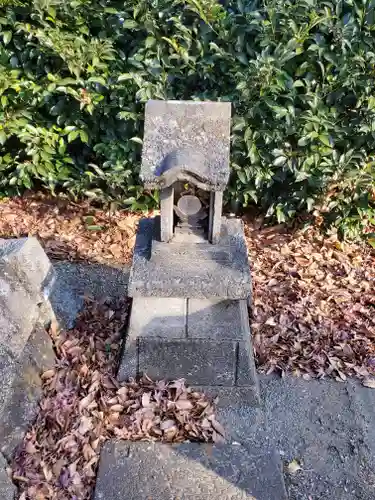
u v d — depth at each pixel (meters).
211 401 2.77
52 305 3.03
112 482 2.35
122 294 3.53
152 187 2.29
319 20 3.34
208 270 2.57
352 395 2.86
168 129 2.40
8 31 3.83
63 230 4.18
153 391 2.76
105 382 2.80
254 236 4.20
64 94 4.01
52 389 2.74
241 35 3.60
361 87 3.62
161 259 2.61
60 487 2.33
